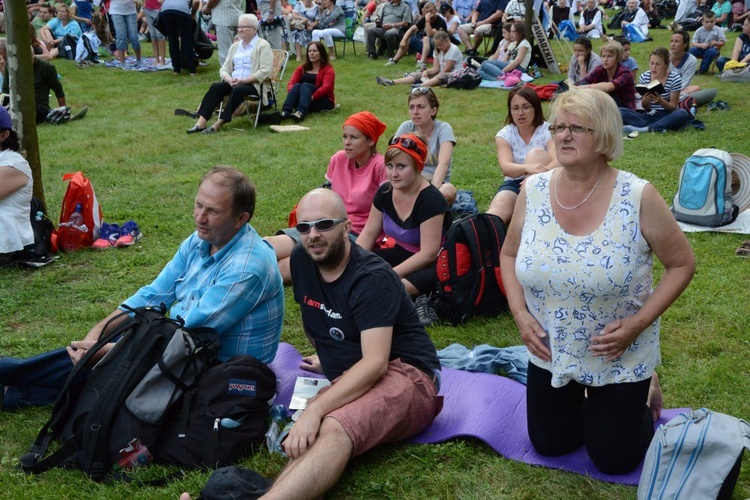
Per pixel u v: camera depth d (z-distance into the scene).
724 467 2.71
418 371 3.52
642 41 19.78
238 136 10.63
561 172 3.11
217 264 3.81
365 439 3.19
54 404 3.69
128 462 3.37
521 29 14.28
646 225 2.95
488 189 7.91
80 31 17.98
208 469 3.40
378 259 3.51
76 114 11.77
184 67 15.59
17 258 6.07
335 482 3.11
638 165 8.38
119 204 7.72
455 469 3.41
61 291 5.64
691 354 4.46
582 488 3.25
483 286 4.95
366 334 3.37
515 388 4.02
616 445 3.20
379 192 5.18
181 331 3.49
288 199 7.79
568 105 2.91
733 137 9.46
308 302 3.59
